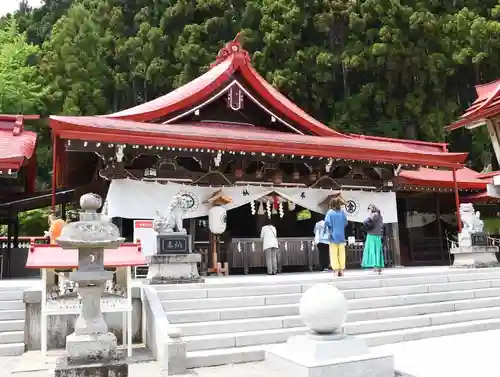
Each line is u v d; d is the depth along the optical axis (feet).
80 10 112.16
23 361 24.40
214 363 23.58
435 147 71.10
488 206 83.30
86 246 18.21
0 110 97.55
